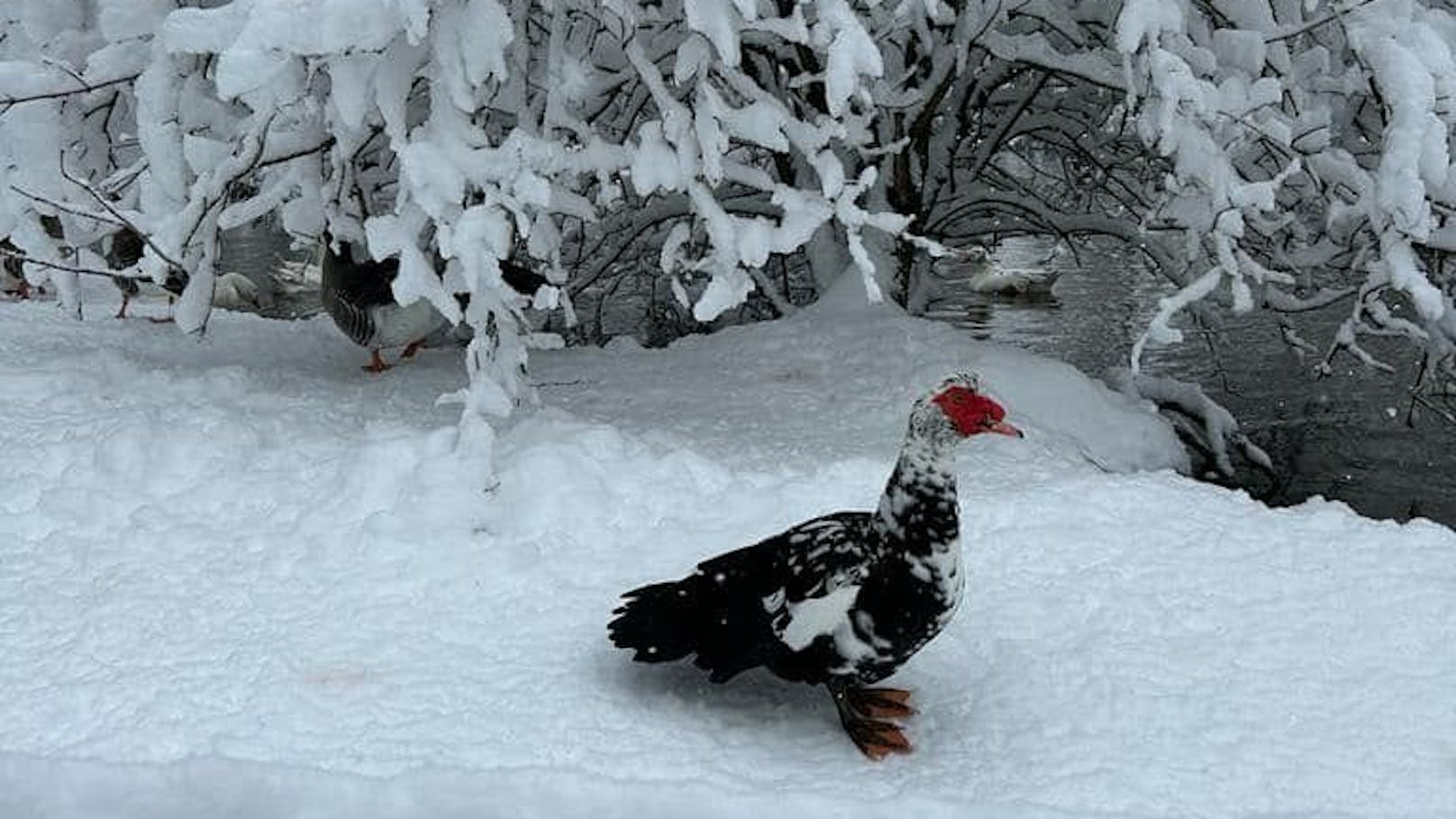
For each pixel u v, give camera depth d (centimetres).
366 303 796
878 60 623
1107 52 916
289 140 705
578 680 467
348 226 727
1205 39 799
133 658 474
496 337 676
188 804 385
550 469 599
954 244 1281
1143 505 615
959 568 423
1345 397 1116
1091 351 1295
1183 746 434
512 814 380
